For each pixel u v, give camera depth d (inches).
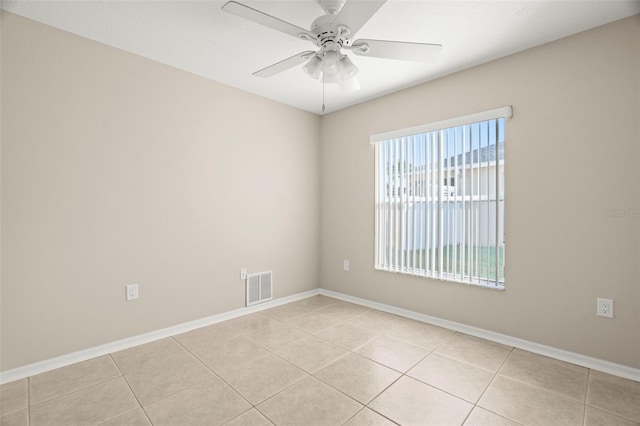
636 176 81.7
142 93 104.0
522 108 99.1
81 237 92.7
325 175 161.5
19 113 82.6
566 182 91.7
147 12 80.6
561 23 84.7
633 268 82.3
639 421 66.1
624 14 81.0
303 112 156.1
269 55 103.0
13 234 82.2
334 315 131.3
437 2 75.8
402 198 131.3
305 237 157.8
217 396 75.0
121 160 99.9
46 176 86.7
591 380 81.5
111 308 98.5
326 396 74.9
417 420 66.5
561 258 92.8
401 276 131.4
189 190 116.0
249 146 134.3
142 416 68.0
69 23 85.7
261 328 117.4
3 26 80.2
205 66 111.1
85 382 80.9
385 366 88.8
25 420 66.7
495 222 105.3
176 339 107.7
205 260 120.7
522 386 78.9
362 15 62.1
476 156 109.6
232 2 56.5
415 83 123.8
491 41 93.4
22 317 83.6
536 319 97.3
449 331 114.0
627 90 82.6
